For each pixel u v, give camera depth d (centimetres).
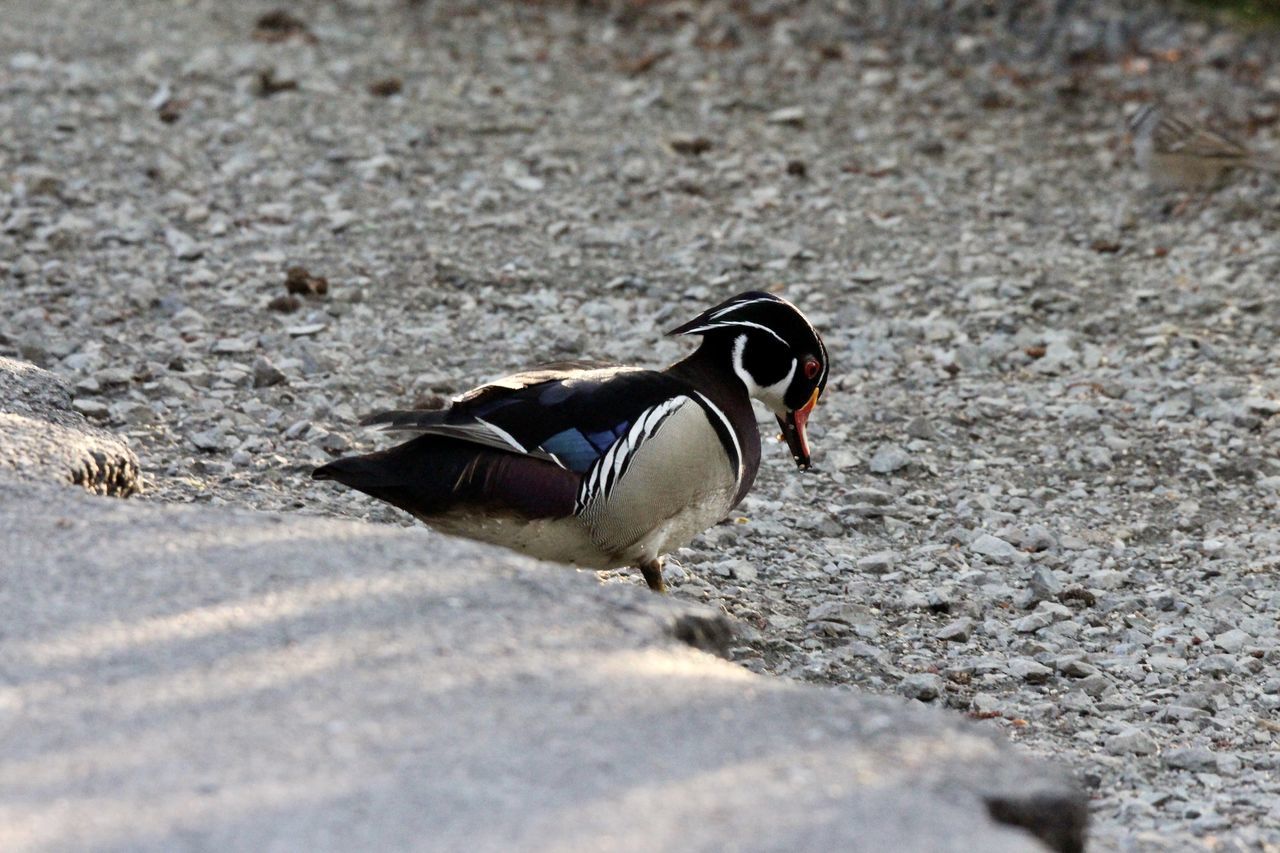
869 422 1287
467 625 639
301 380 1272
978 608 1004
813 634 949
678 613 687
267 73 1933
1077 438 1270
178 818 501
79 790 517
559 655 616
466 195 1692
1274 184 1781
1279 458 1237
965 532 1115
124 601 650
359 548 712
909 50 2184
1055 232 1673
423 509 828
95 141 1755
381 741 546
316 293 1438
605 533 850
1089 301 1515
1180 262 1602
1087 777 781
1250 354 1407
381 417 812
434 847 484
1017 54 2173
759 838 490
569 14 2300
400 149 1781
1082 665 922
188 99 1898
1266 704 899
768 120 1941
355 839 489
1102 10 2280
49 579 668
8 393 962
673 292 1498
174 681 586
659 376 874
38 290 1405
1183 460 1238
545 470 823
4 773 527
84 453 871
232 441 1144
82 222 1551
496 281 1498
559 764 532
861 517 1134
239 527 729
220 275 1472
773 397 937
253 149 1767
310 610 646
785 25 2250
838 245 1619
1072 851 548
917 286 1534
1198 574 1070
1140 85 2088
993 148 1888
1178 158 1695
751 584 1019
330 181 1702
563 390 841
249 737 548
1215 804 762
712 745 549
